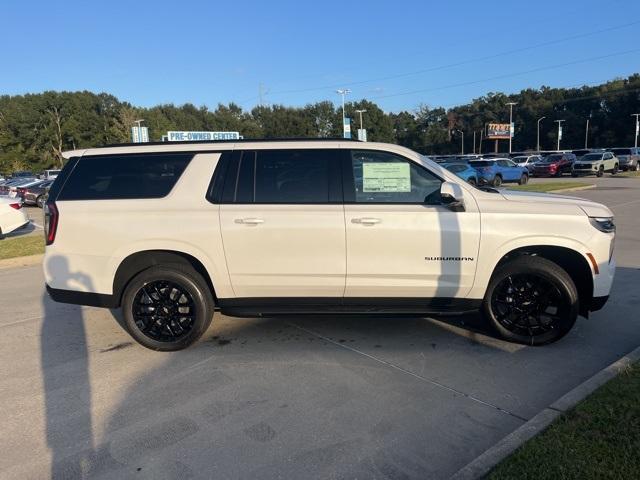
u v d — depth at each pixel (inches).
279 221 171.6
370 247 171.3
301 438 125.2
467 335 193.3
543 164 1439.5
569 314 172.4
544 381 153.6
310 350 181.8
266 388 152.6
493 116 4458.7
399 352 178.2
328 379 157.9
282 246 172.9
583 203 179.5
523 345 181.9
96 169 183.6
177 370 167.3
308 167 176.1
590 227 170.7
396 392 148.2
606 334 190.4
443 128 4722.0
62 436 128.6
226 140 183.9
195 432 129.0
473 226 169.9
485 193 177.9
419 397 144.9
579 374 158.1
